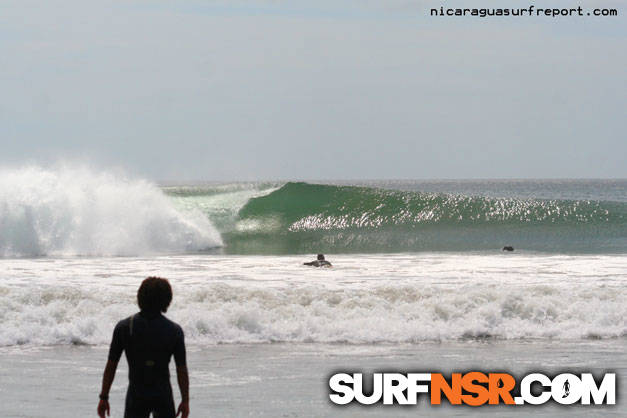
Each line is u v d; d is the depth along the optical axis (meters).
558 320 30.45
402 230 79.75
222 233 77.62
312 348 26.06
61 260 53.75
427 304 31.05
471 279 41.59
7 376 21.41
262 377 21.66
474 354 25.31
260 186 92.88
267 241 73.50
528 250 65.38
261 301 31.28
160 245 65.81
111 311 28.95
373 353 25.36
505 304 31.12
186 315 28.23
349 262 51.62
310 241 73.31
